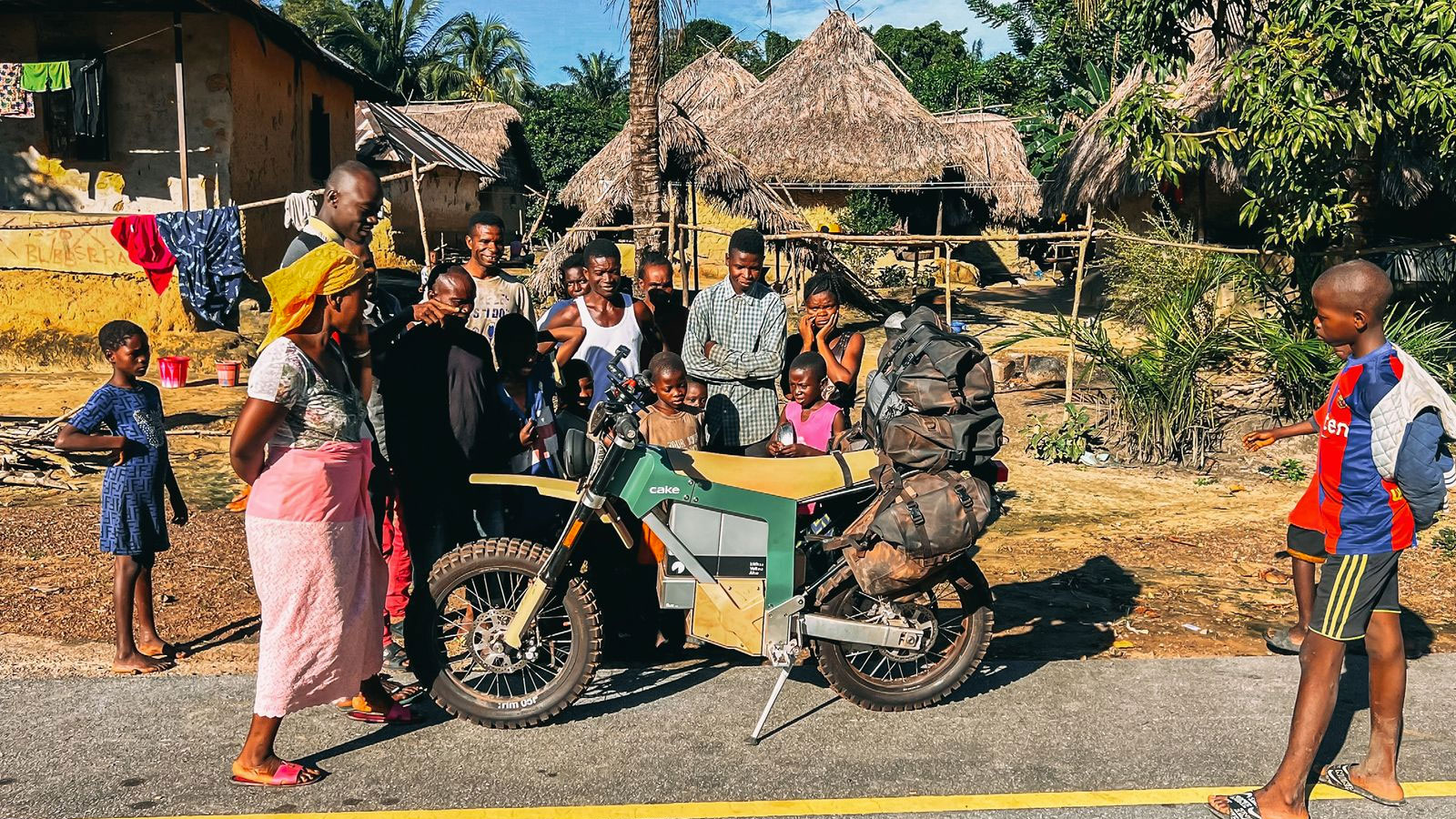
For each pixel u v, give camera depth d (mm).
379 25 47219
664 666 4965
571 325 5855
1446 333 9414
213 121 14609
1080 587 6180
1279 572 6371
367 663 3963
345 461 3770
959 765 3963
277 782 3746
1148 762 3998
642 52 12125
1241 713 4426
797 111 22828
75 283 13836
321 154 19156
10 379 12898
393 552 4938
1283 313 9891
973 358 4246
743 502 4332
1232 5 10281
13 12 14211
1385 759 3723
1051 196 19766
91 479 8398
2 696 4449
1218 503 8109
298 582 3693
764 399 5852
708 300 5875
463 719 4246
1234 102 9219
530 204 38625
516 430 4852
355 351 3865
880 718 4379
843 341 5816
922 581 4250
